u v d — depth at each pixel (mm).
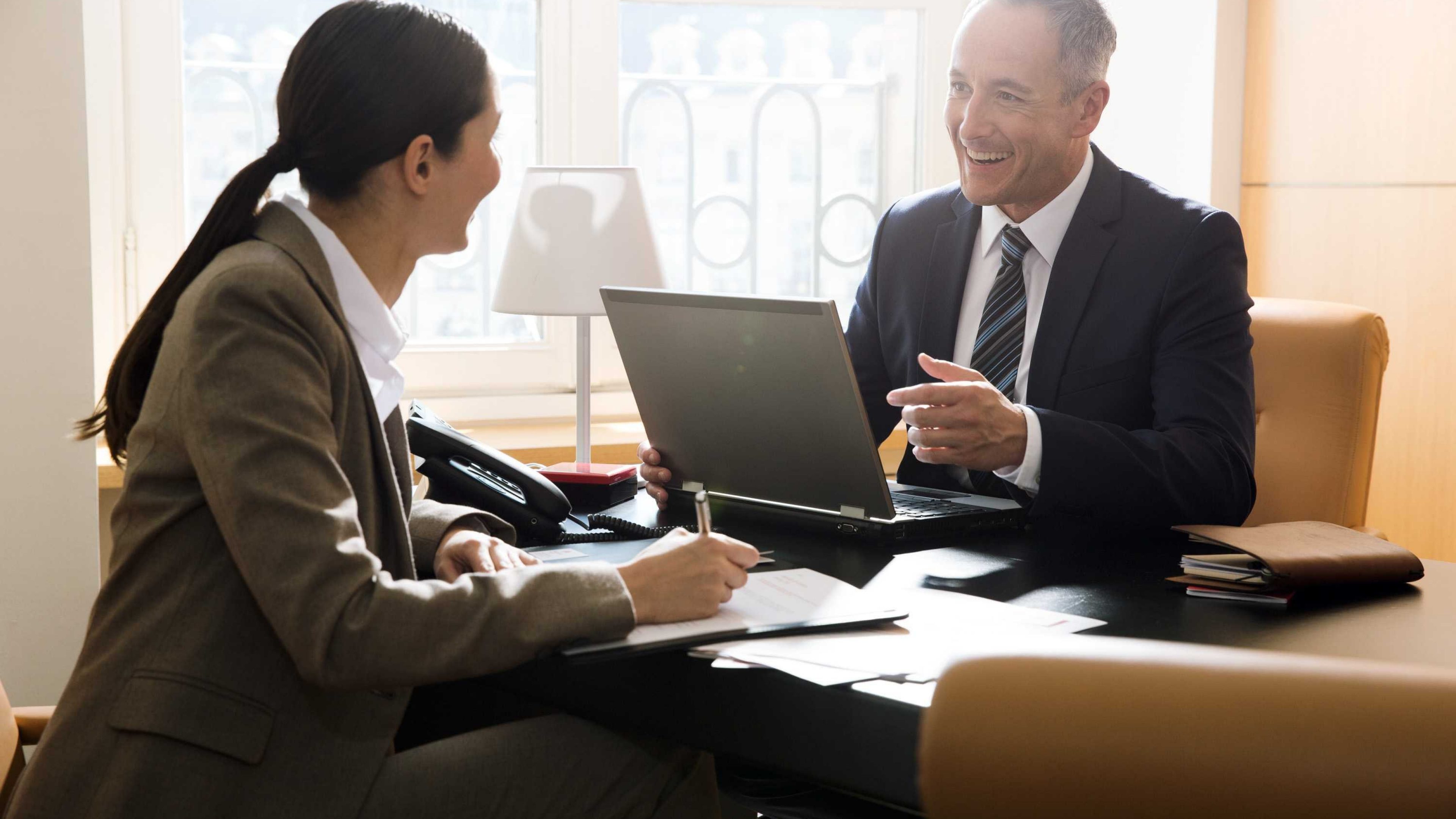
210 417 1027
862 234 3252
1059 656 528
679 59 3070
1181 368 1792
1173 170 3006
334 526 1030
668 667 1107
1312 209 2734
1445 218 2436
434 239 1276
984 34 1883
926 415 1580
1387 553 1357
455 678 1049
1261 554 1284
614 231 1999
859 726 977
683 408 1688
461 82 1221
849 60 3182
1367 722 469
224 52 2742
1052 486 1591
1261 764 477
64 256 2064
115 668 1057
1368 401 2059
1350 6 2613
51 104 2035
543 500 1612
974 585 1333
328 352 1105
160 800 1020
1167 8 3000
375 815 1097
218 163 2766
